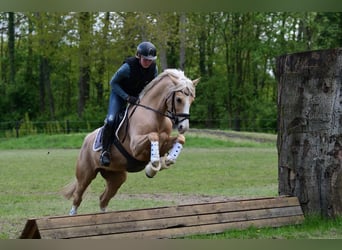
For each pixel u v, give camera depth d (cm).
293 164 848
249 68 4656
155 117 746
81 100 4262
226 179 1553
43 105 4594
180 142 730
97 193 1310
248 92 4491
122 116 775
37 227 643
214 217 749
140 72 773
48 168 1825
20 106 4506
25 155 2305
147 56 756
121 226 684
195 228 729
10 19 4528
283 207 809
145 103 760
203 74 4659
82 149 842
